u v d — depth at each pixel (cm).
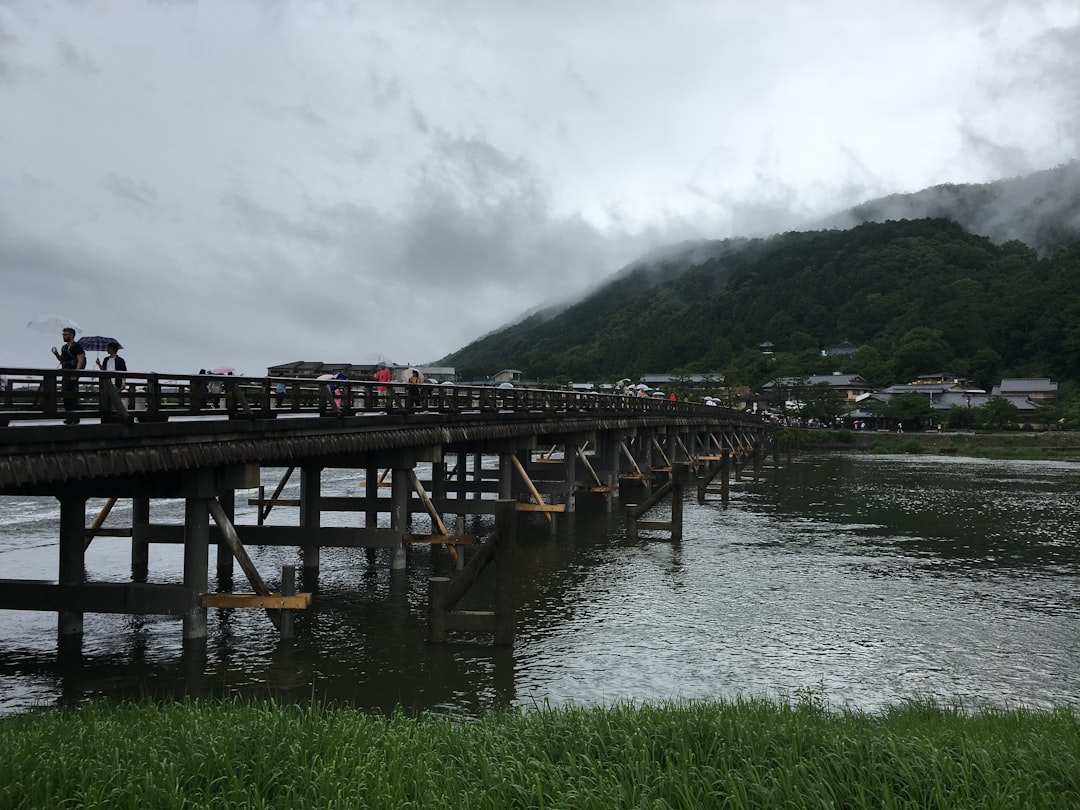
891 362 14350
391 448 2192
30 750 926
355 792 859
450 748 1010
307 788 870
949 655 1756
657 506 4256
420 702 1412
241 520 3375
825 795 856
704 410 6275
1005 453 9538
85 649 1656
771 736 1003
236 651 1661
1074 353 12900
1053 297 14150
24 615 1905
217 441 1460
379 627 1850
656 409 4947
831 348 16038
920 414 11838
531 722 1103
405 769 926
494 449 3002
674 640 1823
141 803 838
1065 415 11281
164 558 2608
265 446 1584
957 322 14575
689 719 1075
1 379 1180
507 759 959
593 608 2089
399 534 2166
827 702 1460
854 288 18225
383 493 4503
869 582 2453
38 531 3073
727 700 1441
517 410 3062
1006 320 14325
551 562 2680
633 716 1115
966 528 3597
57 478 1134
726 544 3070
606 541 3088
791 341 16788
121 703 1211
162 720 1068
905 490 5334
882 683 1576
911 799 861
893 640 1859
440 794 876
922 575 2567
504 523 1716
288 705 1339
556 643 1775
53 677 1501
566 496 3706
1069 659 1738
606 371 18088
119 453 1245
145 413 1326
